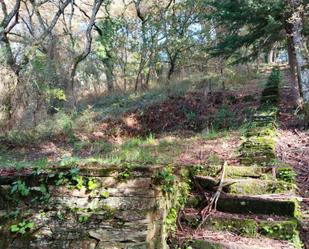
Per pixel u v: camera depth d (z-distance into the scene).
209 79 12.52
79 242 3.53
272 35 9.30
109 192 3.79
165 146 7.48
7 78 11.36
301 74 8.28
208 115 10.34
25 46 12.45
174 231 4.05
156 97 12.44
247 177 5.03
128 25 16.44
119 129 11.02
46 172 3.98
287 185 4.75
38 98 11.70
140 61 15.96
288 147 6.53
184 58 14.96
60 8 13.81
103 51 15.95
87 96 16.61
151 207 3.67
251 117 8.73
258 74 15.20
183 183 4.69
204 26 14.31
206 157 6.07
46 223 3.69
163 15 15.23
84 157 7.67
